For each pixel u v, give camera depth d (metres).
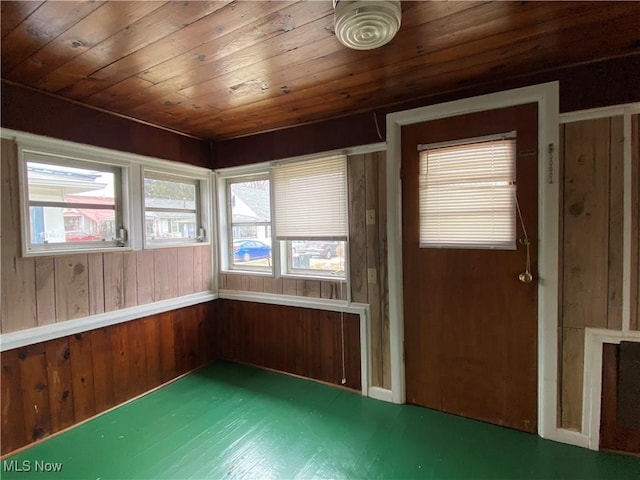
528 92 2.01
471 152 2.22
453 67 1.92
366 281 2.64
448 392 2.39
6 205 2.01
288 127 2.94
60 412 2.24
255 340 3.28
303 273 3.04
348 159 2.66
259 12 1.36
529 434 2.13
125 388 2.62
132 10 1.33
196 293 3.27
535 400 2.12
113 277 2.58
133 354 2.69
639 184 1.83
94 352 2.44
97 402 2.44
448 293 2.35
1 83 1.97
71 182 2.36
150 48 1.63
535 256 2.07
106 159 2.51
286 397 2.67
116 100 2.29
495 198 2.16
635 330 1.87
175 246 3.07
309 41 1.60
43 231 2.21
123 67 1.82
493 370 2.23
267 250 3.23
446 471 1.83
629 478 1.75
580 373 1.99
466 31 1.56
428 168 2.36
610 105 1.86
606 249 1.90
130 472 1.85
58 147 2.23
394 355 2.53
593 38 1.64
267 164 3.06
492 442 2.06
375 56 1.77
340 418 2.36
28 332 2.09
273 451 2.02
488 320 2.23
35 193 2.17
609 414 1.95
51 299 2.22
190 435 2.19
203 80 2.01
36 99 2.12
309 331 2.95
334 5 1.26
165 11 1.34
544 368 2.06
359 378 2.72
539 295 2.06
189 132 3.08
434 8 1.37
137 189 2.74
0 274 1.99
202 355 3.30
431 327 2.42
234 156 3.27
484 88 2.14
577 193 1.95
